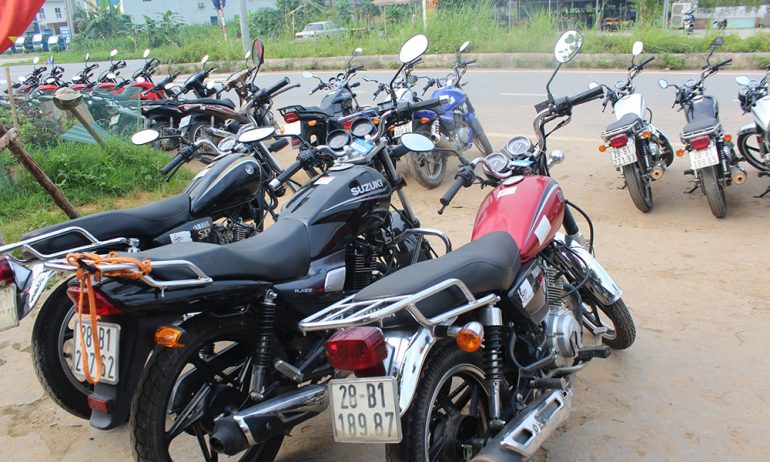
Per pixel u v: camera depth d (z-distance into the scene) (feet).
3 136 16.97
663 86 22.81
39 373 10.98
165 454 8.72
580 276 12.00
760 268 16.12
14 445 11.36
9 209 22.63
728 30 66.39
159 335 8.36
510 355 9.36
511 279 9.16
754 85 21.31
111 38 114.21
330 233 10.89
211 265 8.83
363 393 7.76
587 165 25.31
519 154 11.84
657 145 20.39
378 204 11.79
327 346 7.79
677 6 72.79
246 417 8.73
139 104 30.14
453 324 8.76
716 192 18.95
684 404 11.25
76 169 25.05
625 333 12.49
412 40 15.15
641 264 16.88
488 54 59.52
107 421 8.47
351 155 12.09
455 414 8.95
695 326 13.75
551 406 9.06
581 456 10.10
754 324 13.64
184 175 27.32
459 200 23.13
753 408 11.02
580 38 12.62
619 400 11.47
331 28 82.33
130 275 7.88
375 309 8.18
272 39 84.79
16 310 9.81
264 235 10.25
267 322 9.64
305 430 11.46
